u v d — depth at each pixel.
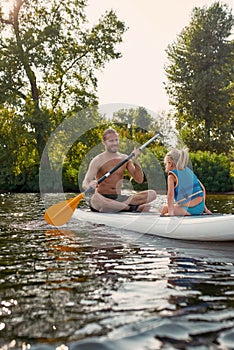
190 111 27.75
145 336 2.12
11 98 18.34
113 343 2.04
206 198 12.68
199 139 27.83
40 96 20.03
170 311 2.44
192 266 3.52
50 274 3.26
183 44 28.89
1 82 18.78
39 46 19.09
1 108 19.17
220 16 28.22
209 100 27.50
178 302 2.60
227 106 27.67
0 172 19.62
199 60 27.92
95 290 2.84
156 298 2.67
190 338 2.09
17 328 2.23
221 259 3.79
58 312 2.45
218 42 28.08
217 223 4.59
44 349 1.99
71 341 2.07
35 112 18.88
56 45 19.11
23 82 19.61
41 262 3.67
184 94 27.84
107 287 2.91
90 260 3.74
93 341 2.07
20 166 19.36
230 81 27.72
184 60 28.41
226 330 2.17
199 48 28.17
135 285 2.95
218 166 17.27
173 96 28.77
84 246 4.40
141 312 2.44
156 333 2.15
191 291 2.81
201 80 26.95
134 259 3.78
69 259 3.78
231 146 27.66
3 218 6.83
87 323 2.28
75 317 2.37
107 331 2.18
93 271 3.35
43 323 2.29
